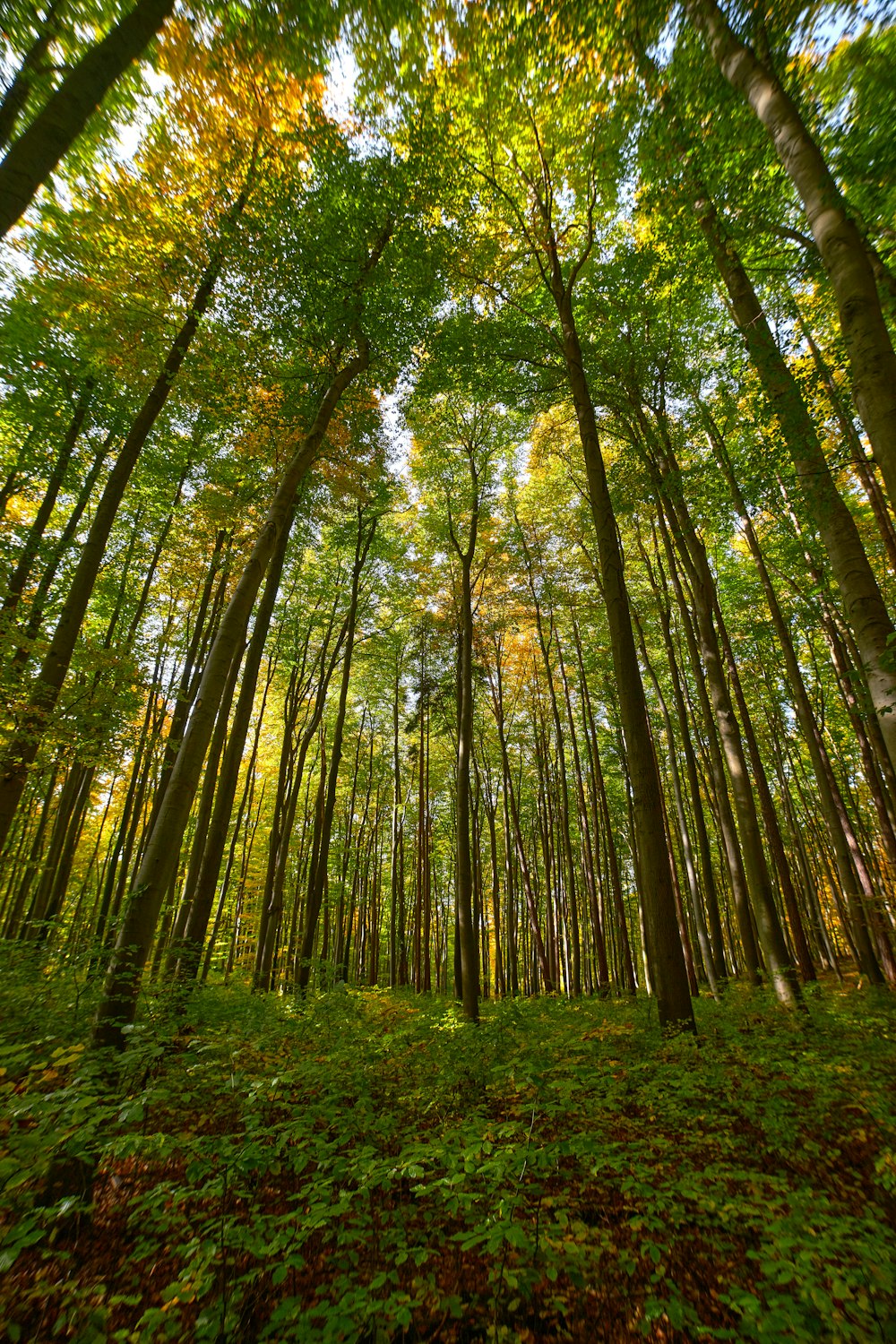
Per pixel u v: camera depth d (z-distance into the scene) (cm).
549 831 2488
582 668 2114
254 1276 303
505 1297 343
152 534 1609
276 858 1642
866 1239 320
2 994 623
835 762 2048
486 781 2859
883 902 1317
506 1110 566
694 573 1164
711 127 726
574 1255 351
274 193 841
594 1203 434
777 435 708
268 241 846
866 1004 965
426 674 2533
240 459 1298
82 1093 368
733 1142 473
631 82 743
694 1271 353
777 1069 619
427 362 1199
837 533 600
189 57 684
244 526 1526
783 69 589
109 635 1448
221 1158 373
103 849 2627
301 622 2088
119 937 498
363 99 804
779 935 936
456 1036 766
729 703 1070
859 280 401
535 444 1853
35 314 927
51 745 894
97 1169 430
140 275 891
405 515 2052
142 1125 498
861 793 2230
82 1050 459
